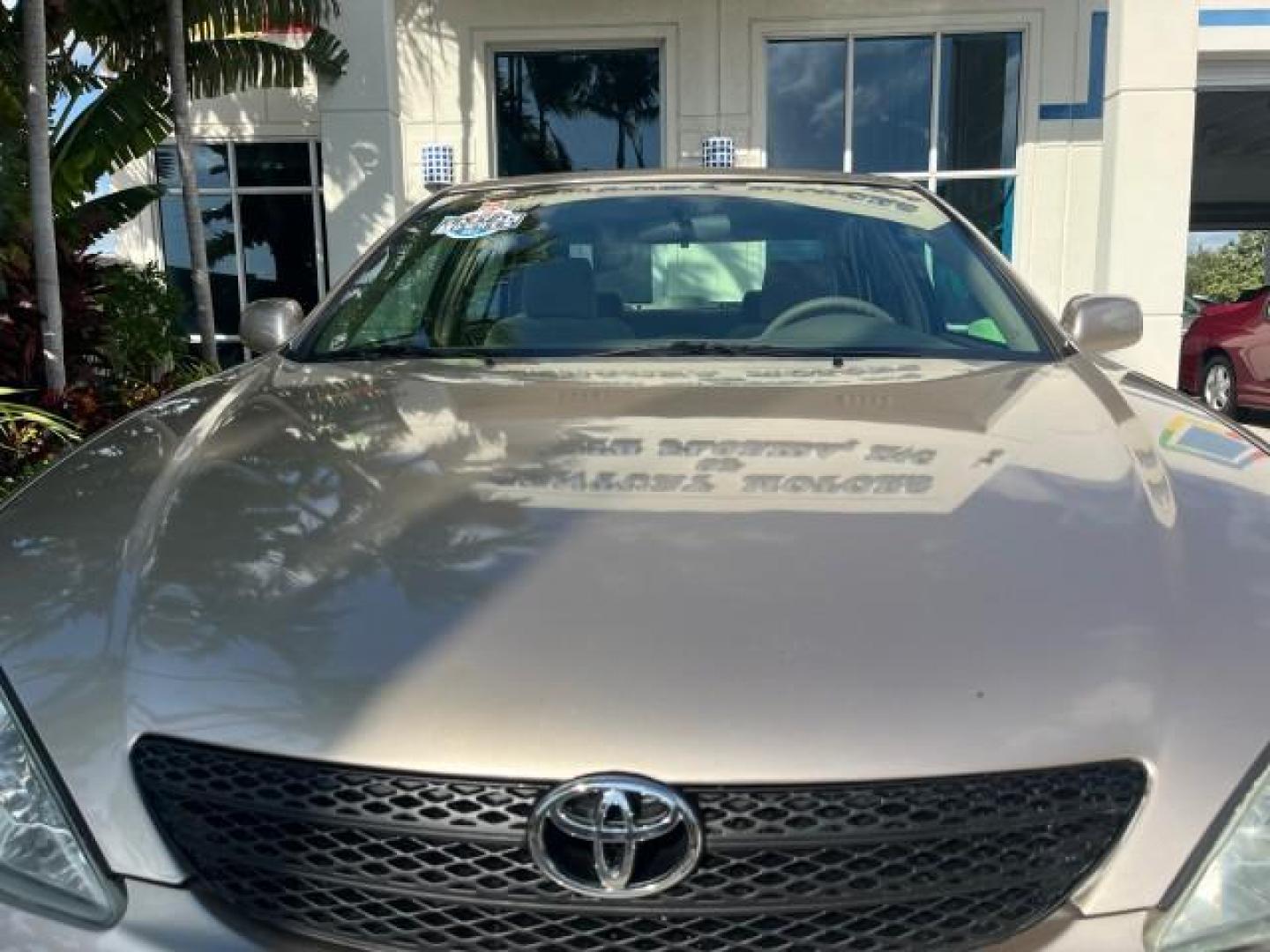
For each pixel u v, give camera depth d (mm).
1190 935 1137
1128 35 7316
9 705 1262
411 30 8609
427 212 2996
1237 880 1143
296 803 1179
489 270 2719
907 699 1171
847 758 1138
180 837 1216
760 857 1145
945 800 1146
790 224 2801
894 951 1151
